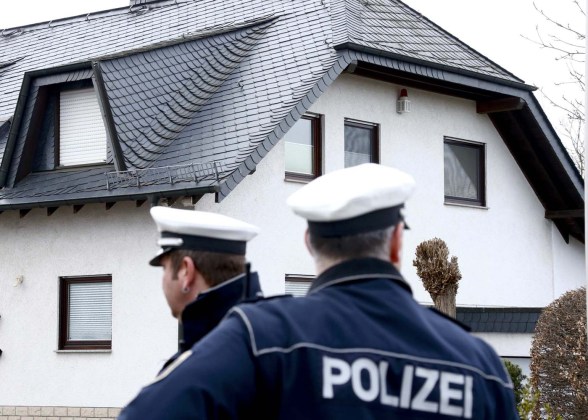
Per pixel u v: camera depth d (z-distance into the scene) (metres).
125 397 14.77
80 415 15.13
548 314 11.48
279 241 15.26
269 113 14.77
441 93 18.14
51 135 16.17
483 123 18.98
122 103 15.19
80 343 15.40
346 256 2.87
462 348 2.91
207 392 2.58
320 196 2.87
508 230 19.22
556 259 20.11
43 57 19.70
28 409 15.62
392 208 2.90
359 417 2.66
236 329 2.71
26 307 15.80
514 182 19.45
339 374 2.69
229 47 17.16
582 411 10.98
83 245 15.31
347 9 17.61
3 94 18.53
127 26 19.77
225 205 14.55
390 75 16.83
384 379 2.73
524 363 16.98
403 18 18.88
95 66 15.14
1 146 16.94
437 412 2.76
